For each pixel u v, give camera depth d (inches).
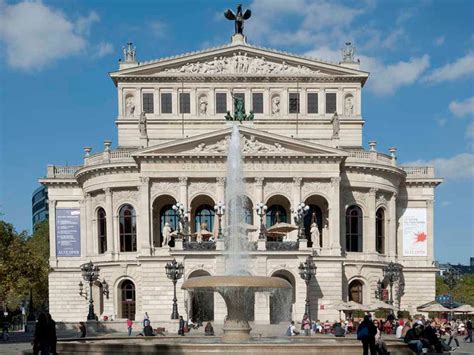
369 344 1210.6
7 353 1881.2
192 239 3344.0
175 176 3218.5
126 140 3639.3
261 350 1198.3
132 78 3649.1
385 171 3435.0
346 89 3690.9
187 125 3639.3
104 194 3440.0
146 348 1231.5
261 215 3068.4
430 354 1444.4
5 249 3102.9
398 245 3636.8
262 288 1437.0
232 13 3804.1
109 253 3356.3
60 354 1316.4
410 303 3577.8
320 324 2787.9
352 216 3412.9
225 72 3656.5
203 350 1205.7
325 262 3083.2
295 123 3651.6
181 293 3014.3
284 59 3671.3
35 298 4320.9
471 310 2923.2
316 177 3240.7
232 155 2945.4
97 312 3415.4
